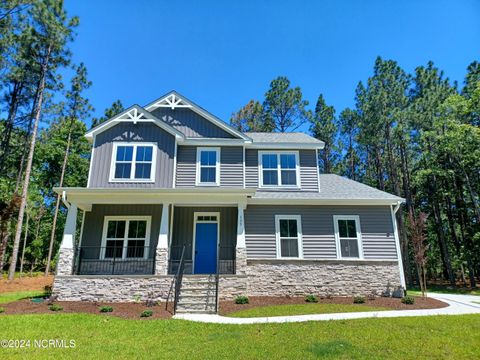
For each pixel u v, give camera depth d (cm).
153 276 1159
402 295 1323
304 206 1464
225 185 1506
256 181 1562
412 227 1630
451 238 2750
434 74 2752
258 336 692
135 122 1489
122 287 1145
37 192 2812
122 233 1440
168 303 1096
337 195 1503
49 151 3125
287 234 1422
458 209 2528
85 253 1389
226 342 657
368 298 1255
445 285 2517
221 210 1485
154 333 736
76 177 3250
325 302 1174
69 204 1284
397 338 652
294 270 1338
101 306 1050
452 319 811
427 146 2639
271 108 3372
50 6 2159
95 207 1470
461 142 2245
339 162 3425
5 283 1756
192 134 1599
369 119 2781
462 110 2311
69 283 1143
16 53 2127
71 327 778
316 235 1420
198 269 1409
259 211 1451
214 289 1119
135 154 1449
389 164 2967
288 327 755
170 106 1641
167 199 1269
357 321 802
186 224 1464
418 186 2794
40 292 1505
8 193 2505
